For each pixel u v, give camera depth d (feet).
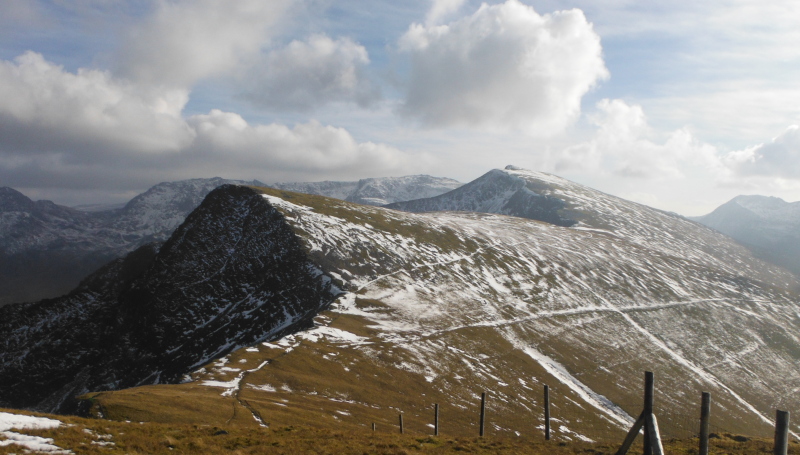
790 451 99.30
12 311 515.91
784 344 612.29
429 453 91.30
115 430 91.66
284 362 289.33
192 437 92.58
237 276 547.49
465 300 556.10
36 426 85.25
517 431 282.36
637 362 488.44
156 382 394.93
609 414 360.48
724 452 99.04
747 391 479.41
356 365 319.68
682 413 395.55
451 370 361.30
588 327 553.23
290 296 491.31
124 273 620.49
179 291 521.65
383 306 483.92
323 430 111.75
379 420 221.25
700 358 536.01
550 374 415.44
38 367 448.24
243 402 186.60
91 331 503.61
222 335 447.01
